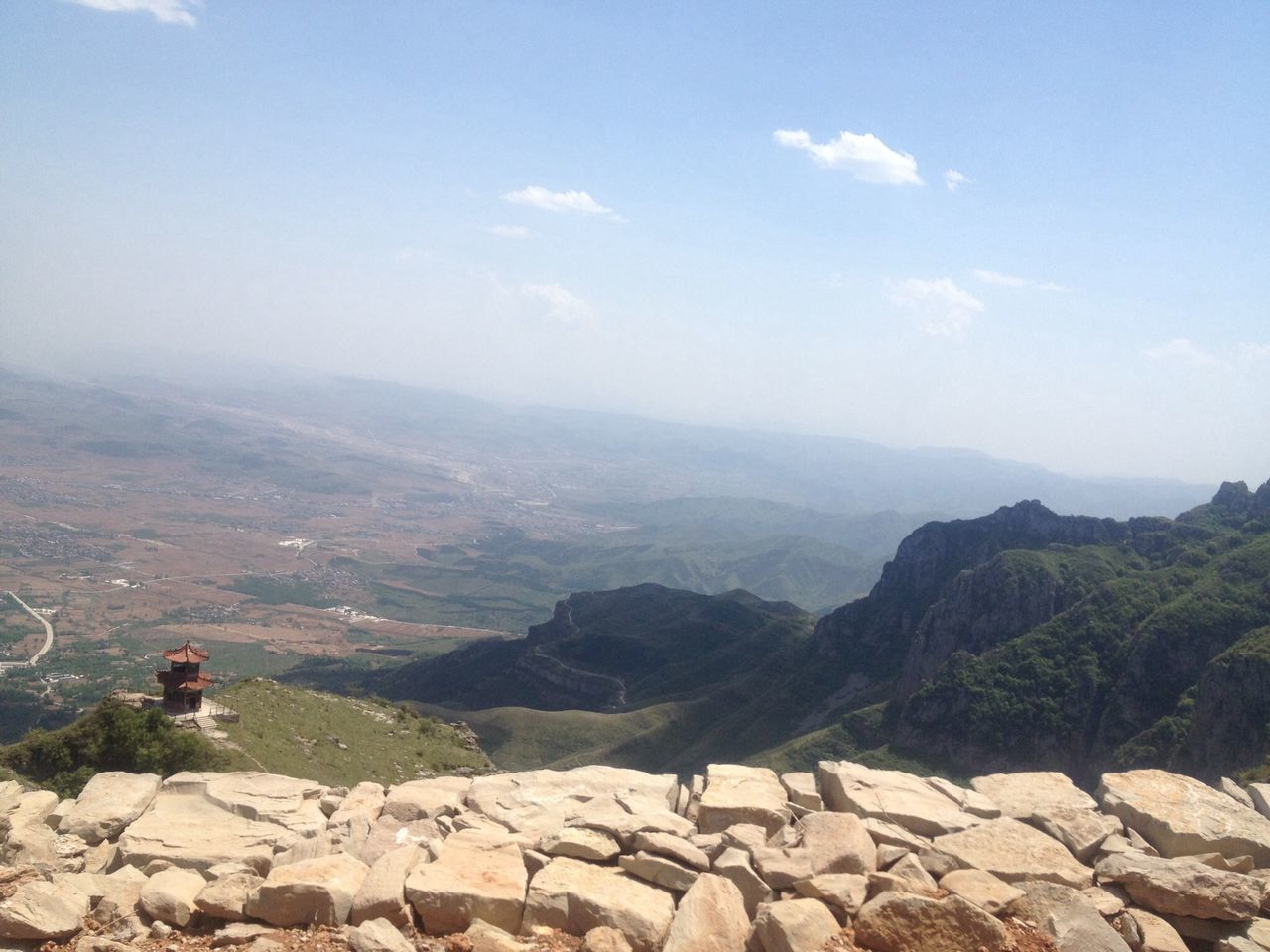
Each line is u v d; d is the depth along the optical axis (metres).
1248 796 14.10
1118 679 97.75
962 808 13.23
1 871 11.36
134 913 10.68
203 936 10.48
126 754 35.91
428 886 10.55
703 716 137.75
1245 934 10.52
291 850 12.01
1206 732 75.38
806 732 128.12
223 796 13.91
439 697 191.25
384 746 62.94
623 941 9.87
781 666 152.38
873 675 140.88
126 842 12.48
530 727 129.62
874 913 10.17
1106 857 11.62
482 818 12.99
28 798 13.60
